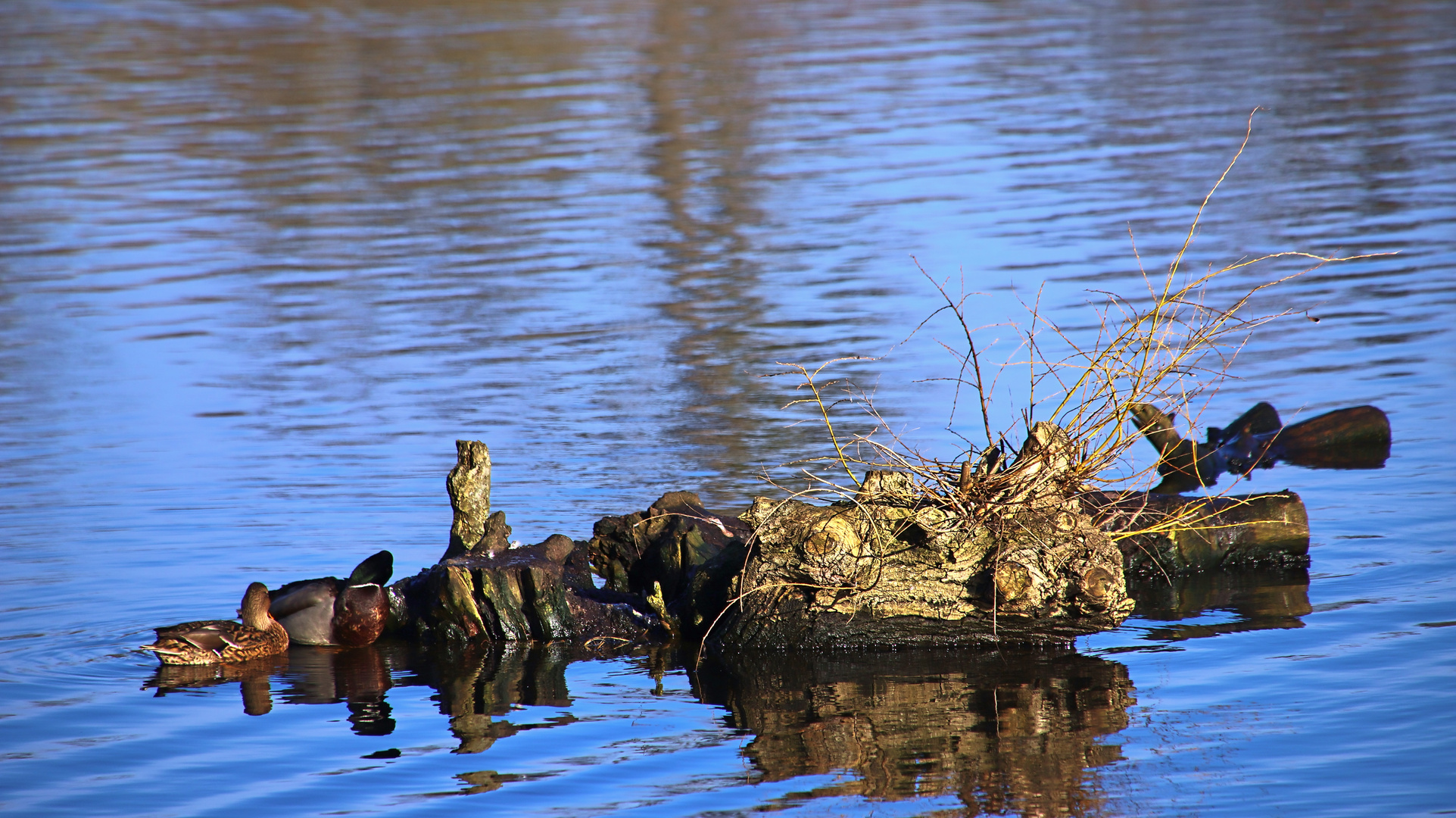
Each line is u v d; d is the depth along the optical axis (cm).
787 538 1302
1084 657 1237
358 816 957
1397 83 4984
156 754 1060
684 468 1773
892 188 3778
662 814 950
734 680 1217
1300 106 4691
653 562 1432
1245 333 2388
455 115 5134
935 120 4734
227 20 7844
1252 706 1096
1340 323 2405
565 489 1709
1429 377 2070
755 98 5284
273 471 1827
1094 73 5538
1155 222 3231
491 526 1400
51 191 4134
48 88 5928
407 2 8419
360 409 2148
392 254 3334
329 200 3947
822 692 1179
